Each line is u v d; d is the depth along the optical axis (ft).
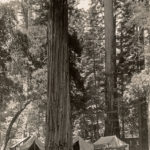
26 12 90.17
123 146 72.59
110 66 88.28
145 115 91.71
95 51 128.36
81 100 82.53
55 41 17.70
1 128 115.65
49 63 17.75
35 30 84.48
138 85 61.16
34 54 79.20
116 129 83.87
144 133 93.56
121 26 111.45
